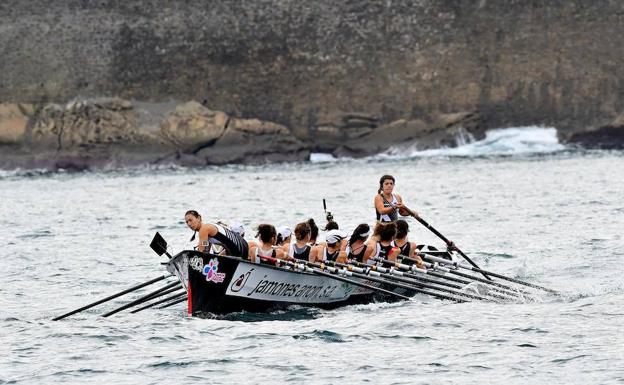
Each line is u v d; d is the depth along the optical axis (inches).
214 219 3750.0
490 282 2218.3
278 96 7450.8
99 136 7185.0
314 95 7421.3
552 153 6914.4
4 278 2564.0
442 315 2012.8
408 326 1925.4
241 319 2012.8
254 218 3779.5
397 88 7377.0
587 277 2393.0
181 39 7475.4
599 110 7258.9
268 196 4694.9
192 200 4596.5
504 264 2608.3
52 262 2802.7
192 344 1830.7
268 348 1795.0
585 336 1818.4
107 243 3186.5
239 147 7214.6
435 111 7357.3
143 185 5644.7
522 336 1833.2
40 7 7573.8
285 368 1679.4
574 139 7263.8
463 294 2172.7
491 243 2967.5
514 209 3850.9
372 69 7391.7
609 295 2162.9
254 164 7170.3
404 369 1664.6
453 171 5807.1
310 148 7377.0
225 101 7460.6
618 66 7244.1
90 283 2484.0
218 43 7475.4
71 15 7534.5
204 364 1708.9
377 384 1596.9
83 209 4328.3
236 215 3887.8
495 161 6417.3
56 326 1984.5
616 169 5590.6
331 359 1724.9
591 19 7253.9
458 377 1619.1
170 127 7175.2
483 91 7337.6
